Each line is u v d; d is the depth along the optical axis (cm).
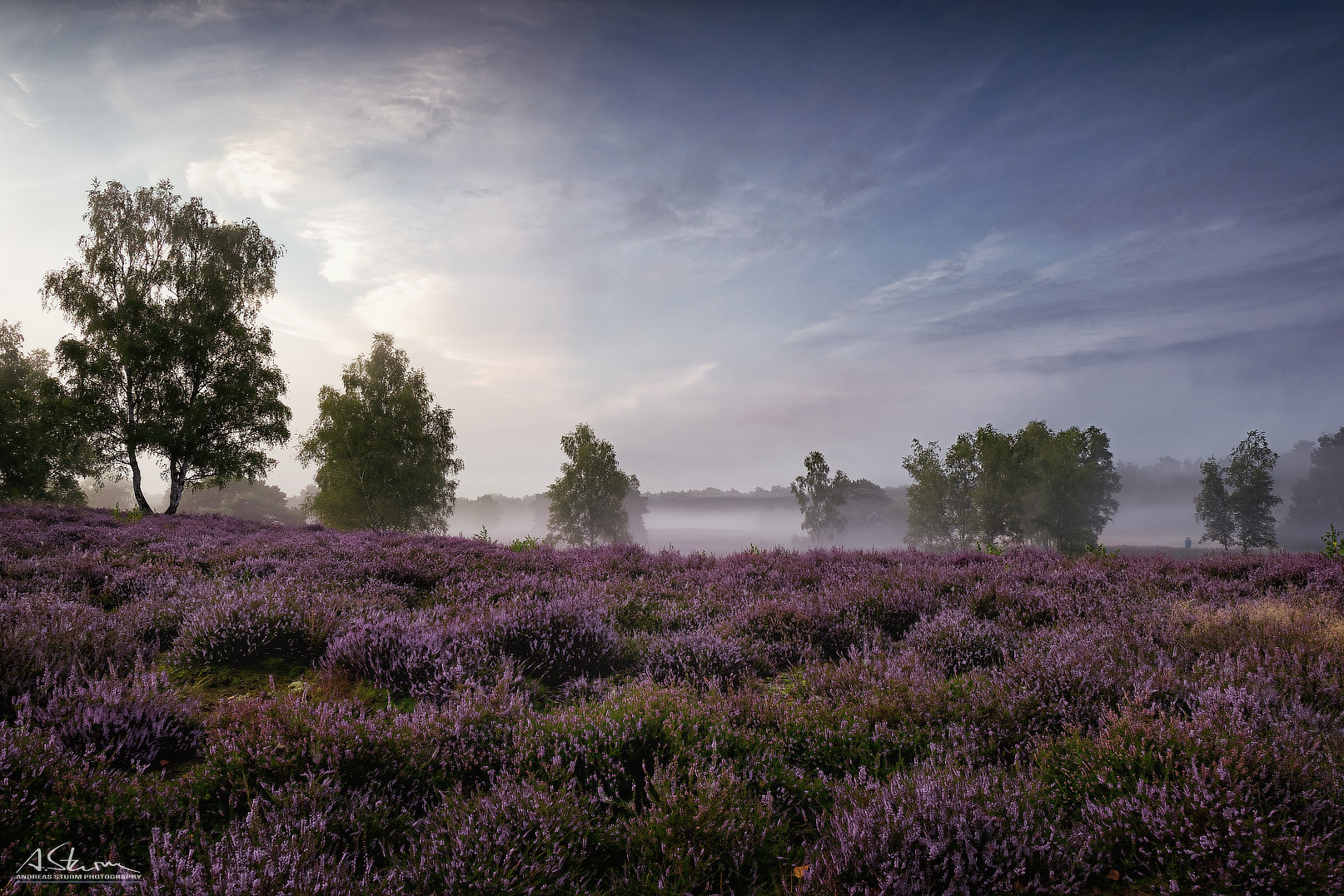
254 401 2753
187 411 2581
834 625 607
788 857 268
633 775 332
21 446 3309
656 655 529
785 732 374
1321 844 229
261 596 595
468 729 347
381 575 869
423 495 4112
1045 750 323
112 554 938
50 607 502
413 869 233
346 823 261
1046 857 243
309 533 1512
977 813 253
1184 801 260
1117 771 303
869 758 346
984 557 1084
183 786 293
